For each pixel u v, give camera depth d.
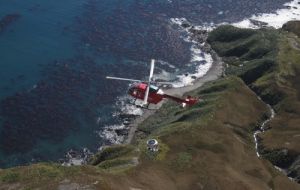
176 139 191.88
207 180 171.00
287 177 194.00
